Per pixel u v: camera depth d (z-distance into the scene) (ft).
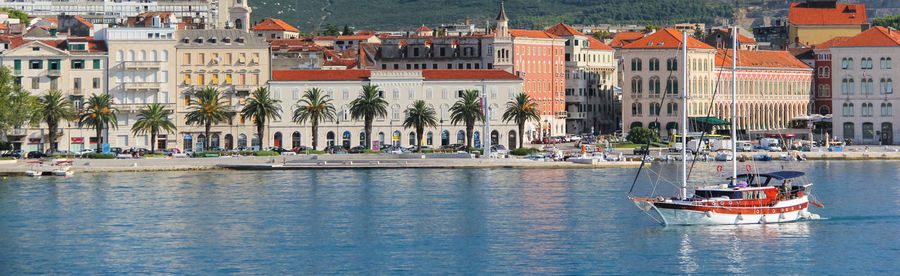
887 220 522.47
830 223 512.22
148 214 544.21
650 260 437.99
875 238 479.00
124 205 574.15
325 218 530.68
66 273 423.23
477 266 430.20
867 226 506.48
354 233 492.54
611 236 481.05
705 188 504.02
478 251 454.40
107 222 521.65
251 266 431.84
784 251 453.17
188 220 526.16
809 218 520.42
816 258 442.09
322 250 457.68
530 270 424.05
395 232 494.18
